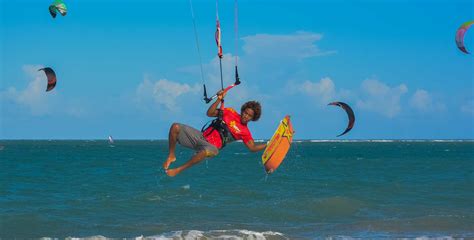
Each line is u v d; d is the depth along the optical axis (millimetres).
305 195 21953
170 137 8641
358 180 29438
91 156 68312
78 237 13648
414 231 14445
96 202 19484
